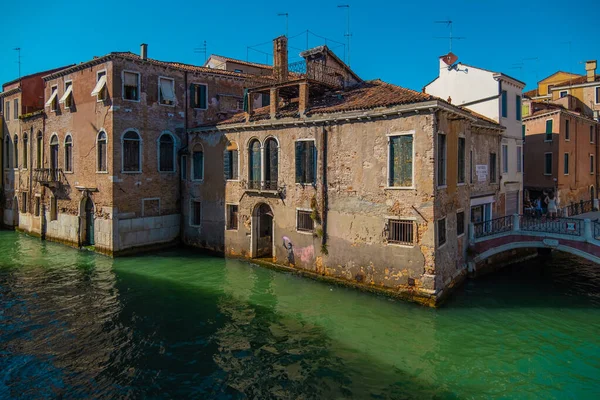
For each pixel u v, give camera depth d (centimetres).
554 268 2170
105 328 1388
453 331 1376
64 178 2627
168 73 2475
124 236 2316
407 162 1614
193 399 1009
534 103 3172
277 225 2058
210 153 2381
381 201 1673
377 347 1265
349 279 1780
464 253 1905
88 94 2412
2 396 1012
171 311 1531
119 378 1095
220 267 2106
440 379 1097
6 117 3362
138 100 2350
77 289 1772
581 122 3262
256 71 3544
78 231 2520
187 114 2566
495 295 1720
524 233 1811
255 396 1023
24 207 3112
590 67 3800
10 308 1561
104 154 2322
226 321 1445
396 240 1644
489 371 1138
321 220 1861
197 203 2502
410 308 1550
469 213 1967
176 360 1188
